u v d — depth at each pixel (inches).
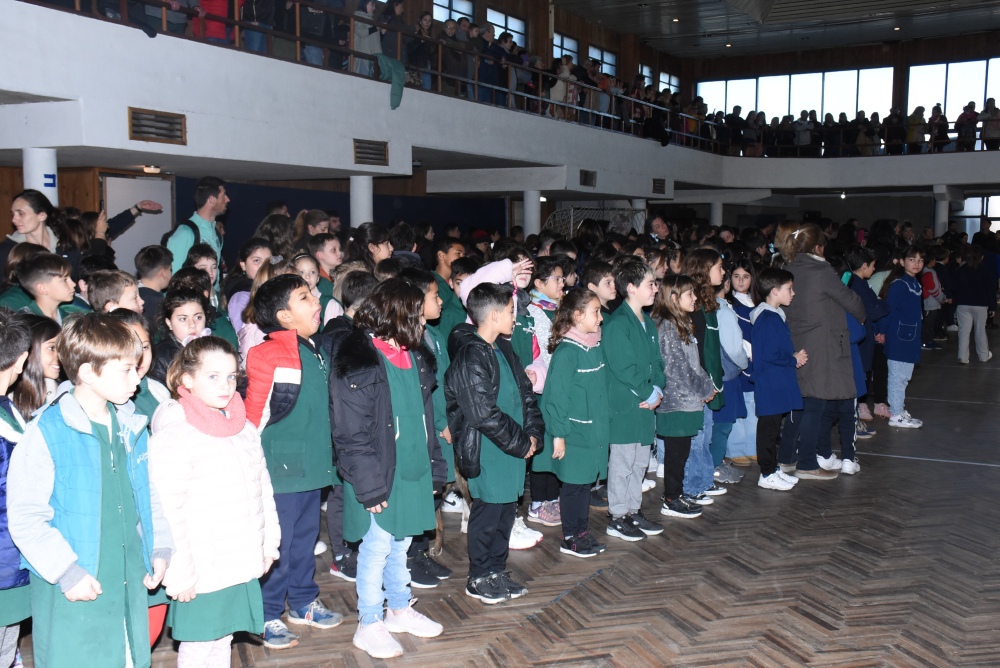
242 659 130.8
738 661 130.6
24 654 134.0
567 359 161.8
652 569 166.9
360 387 124.1
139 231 354.9
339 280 167.8
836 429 291.1
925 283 442.6
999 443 268.2
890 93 846.5
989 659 131.5
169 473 104.6
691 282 190.1
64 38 238.4
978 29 775.7
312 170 350.3
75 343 94.4
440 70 407.5
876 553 175.2
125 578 98.7
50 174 257.8
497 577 153.6
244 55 298.7
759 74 894.4
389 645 131.9
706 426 207.2
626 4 676.7
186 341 136.3
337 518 162.7
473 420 139.7
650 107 645.3
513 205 661.3
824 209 904.3
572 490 171.5
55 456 94.4
